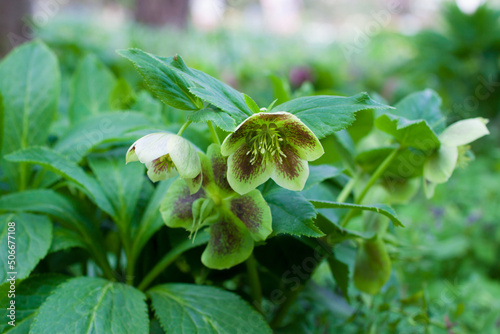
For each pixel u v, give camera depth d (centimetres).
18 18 178
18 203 53
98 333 44
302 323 59
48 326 44
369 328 60
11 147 58
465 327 73
